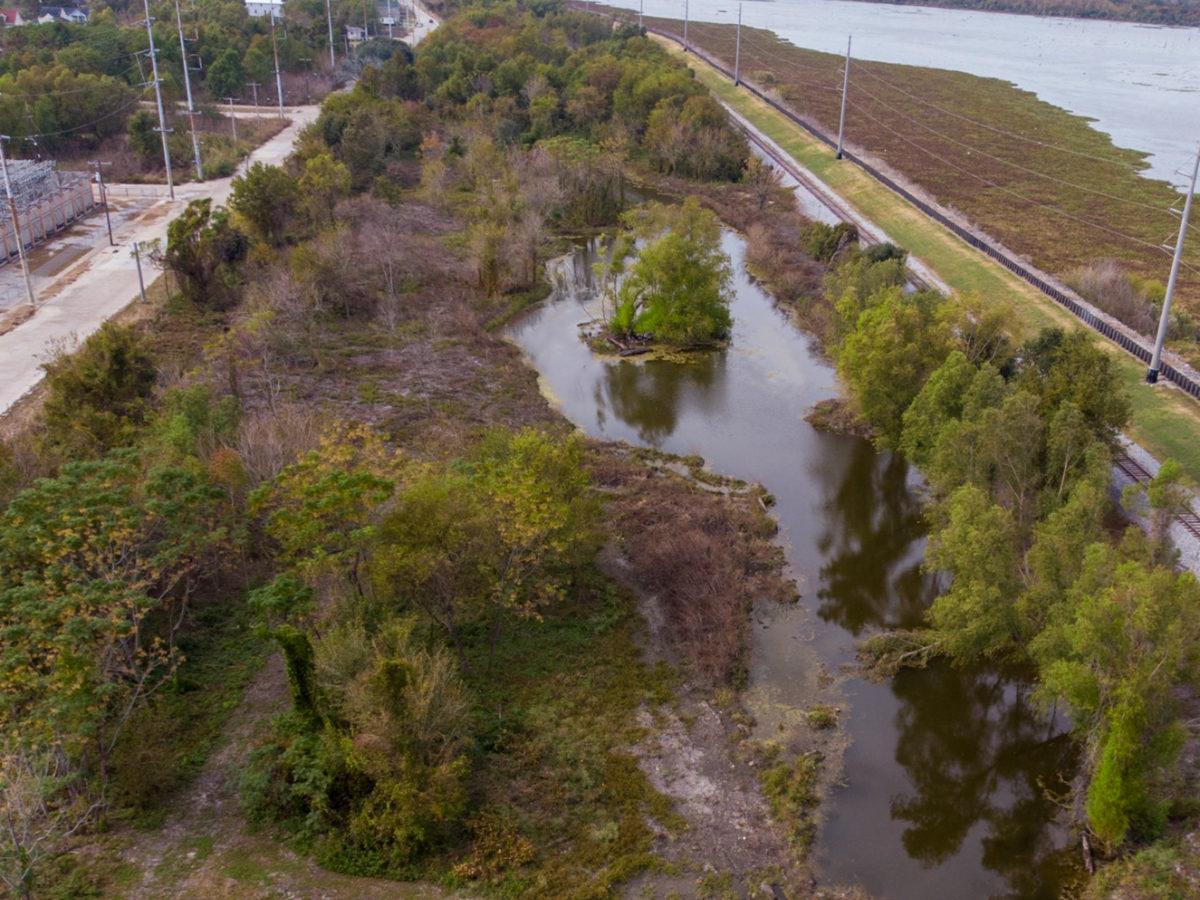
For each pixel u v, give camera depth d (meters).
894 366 50.19
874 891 30.81
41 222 84.31
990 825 33.59
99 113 117.00
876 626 43.50
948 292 75.44
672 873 30.58
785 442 58.88
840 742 36.91
